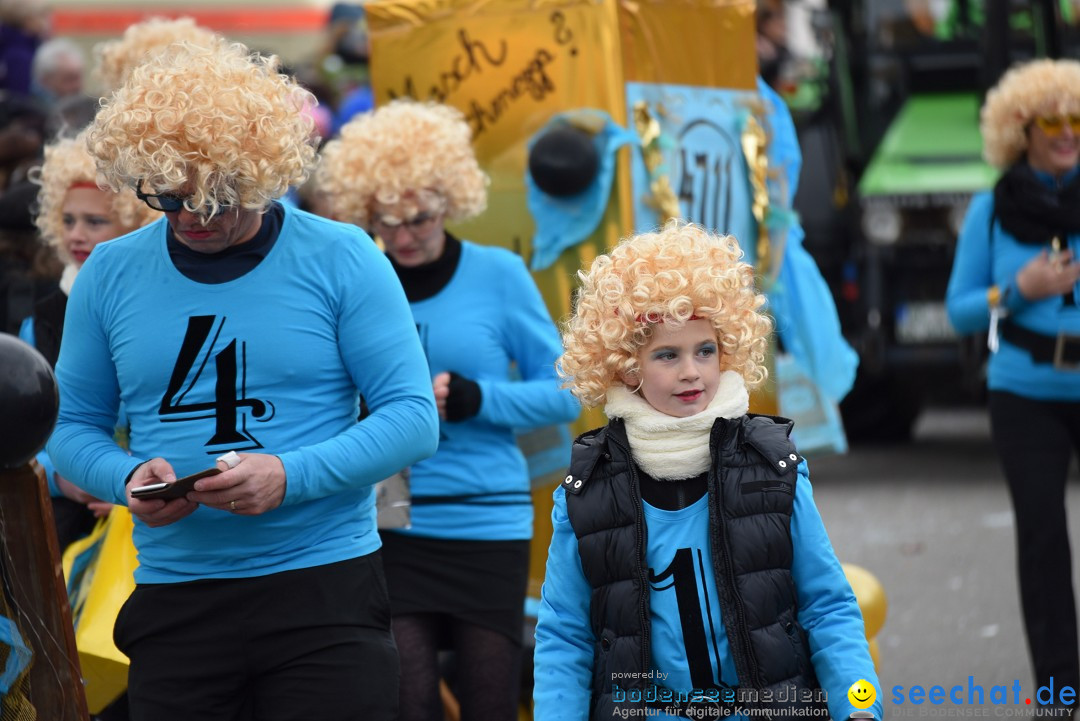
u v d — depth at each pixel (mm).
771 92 22000
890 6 40781
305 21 52031
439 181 14812
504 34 19109
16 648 9875
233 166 10164
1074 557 25828
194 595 10828
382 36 19938
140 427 10969
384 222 14781
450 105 19531
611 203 18562
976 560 26859
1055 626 17906
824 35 39750
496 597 14523
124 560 13672
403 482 13875
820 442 22266
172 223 10625
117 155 10258
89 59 49781
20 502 9820
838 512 31922
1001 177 19219
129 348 10859
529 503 15047
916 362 37188
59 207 14961
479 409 14461
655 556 10039
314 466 10531
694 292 9984
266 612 10766
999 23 36719
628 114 18594
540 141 18391
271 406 10750
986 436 42281
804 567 10086
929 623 22719
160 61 10625
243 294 10773
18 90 39906
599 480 10172
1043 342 18250
